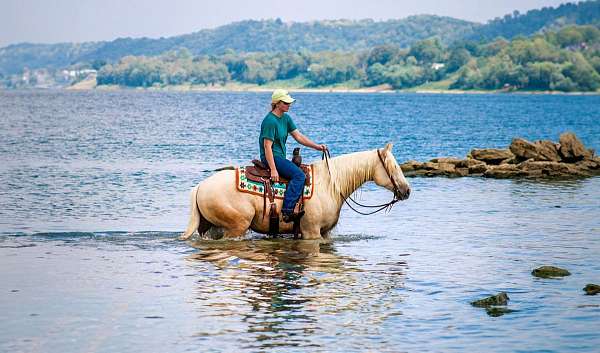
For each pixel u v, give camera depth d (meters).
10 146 42.41
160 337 9.45
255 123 72.25
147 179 27.08
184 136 52.75
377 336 9.56
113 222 17.84
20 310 10.48
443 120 83.25
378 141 49.75
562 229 17.06
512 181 26.80
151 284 11.88
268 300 11.05
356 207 20.48
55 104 128.88
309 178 15.23
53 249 14.43
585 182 26.50
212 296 11.23
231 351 9.02
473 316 10.39
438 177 27.98
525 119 87.50
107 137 51.09
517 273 12.81
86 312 10.41
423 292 11.57
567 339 9.51
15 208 19.80
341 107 125.50
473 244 15.34
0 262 13.25
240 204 14.95
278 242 15.20
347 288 11.76
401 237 16.09
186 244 14.92
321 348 9.14
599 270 13.03
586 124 77.12
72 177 27.36
